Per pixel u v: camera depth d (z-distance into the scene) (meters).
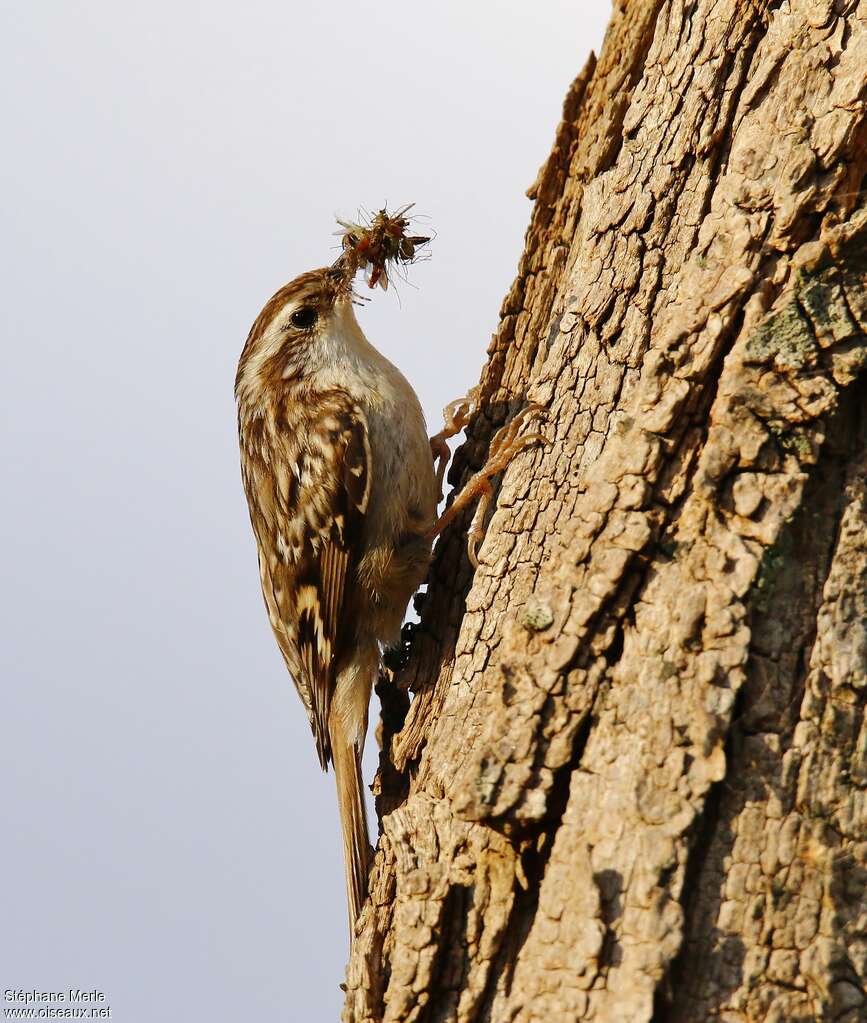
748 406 4.84
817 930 4.25
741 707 4.50
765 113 5.52
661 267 5.96
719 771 4.39
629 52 7.11
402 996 4.90
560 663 4.76
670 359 5.12
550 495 5.93
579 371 6.12
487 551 5.99
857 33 5.46
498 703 4.81
